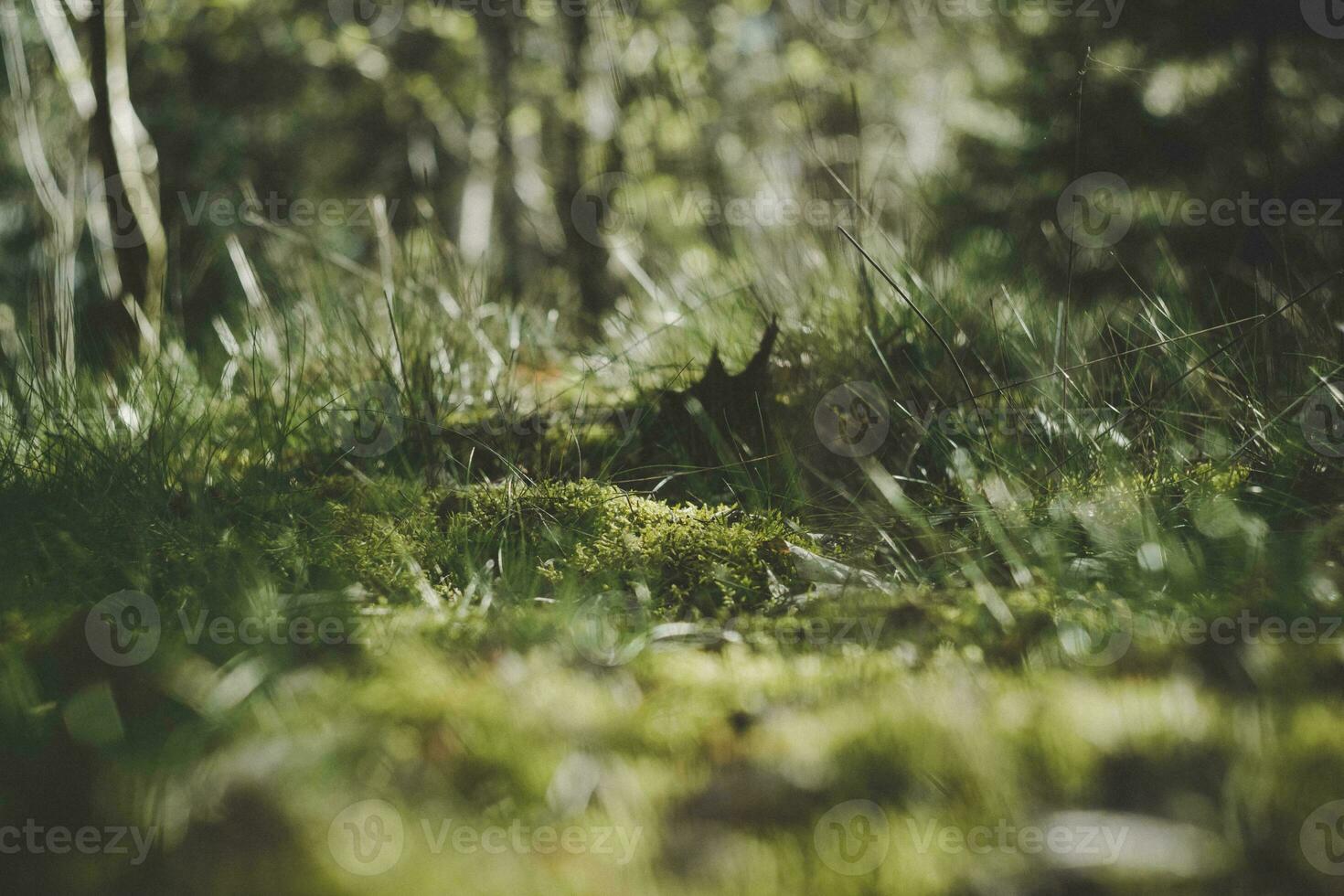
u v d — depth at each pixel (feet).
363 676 4.75
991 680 4.63
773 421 9.14
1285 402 7.93
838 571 6.97
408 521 7.50
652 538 7.25
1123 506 6.97
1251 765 3.64
